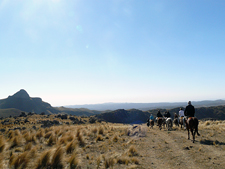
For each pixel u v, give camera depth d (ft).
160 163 24.80
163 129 64.80
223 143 32.71
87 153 31.76
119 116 585.22
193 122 35.58
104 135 54.54
